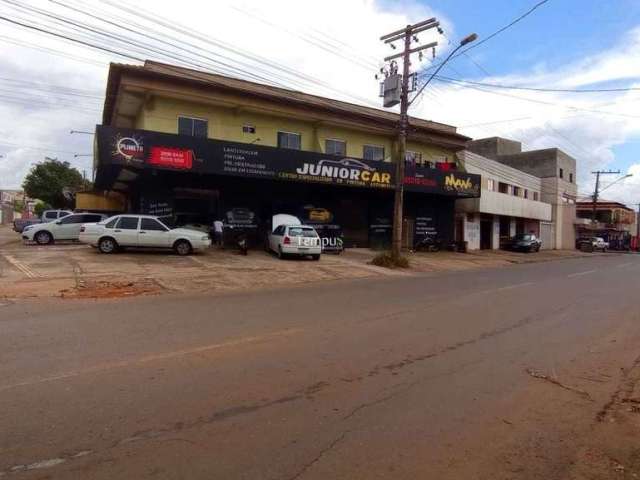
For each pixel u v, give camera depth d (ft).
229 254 76.07
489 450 14.26
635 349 27.02
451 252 114.62
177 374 19.77
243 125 85.66
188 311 33.60
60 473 12.03
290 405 16.96
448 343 26.71
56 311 32.78
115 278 49.14
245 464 12.78
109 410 15.96
